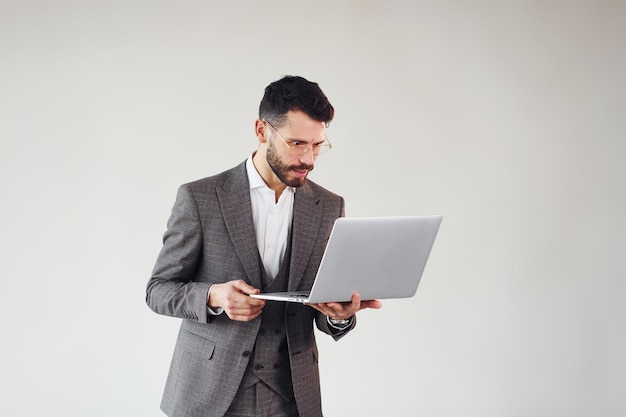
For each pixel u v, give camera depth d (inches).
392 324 134.1
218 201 69.6
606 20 134.9
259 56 131.8
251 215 69.7
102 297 130.6
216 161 131.5
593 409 135.2
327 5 132.4
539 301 135.1
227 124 131.5
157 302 68.4
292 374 68.9
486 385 135.0
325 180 133.1
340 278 60.5
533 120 134.6
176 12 131.1
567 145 135.0
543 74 134.6
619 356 135.1
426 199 134.1
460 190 134.6
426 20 133.6
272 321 69.6
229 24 131.5
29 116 130.2
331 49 132.6
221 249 69.1
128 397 130.9
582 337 135.2
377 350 133.9
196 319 66.1
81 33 130.6
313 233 71.6
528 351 135.2
